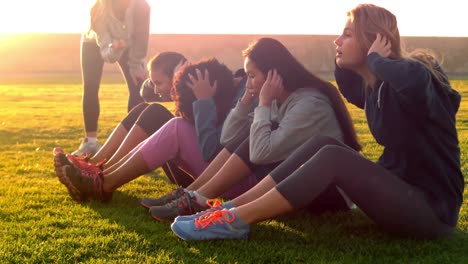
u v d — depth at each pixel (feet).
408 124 9.28
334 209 12.01
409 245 9.96
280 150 10.64
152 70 14.23
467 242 10.37
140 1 19.65
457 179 9.68
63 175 12.74
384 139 9.59
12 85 91.25
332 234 10.85
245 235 10.16
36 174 17.60
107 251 9.80
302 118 10.60
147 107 14.21
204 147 12.29
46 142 26.27
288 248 10.02
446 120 9.30
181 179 14.66
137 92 20.57
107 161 14.88
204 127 12.30
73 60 156.76
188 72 12.65
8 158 21.17
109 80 107.65
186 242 10.14
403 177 9.62
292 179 9.35
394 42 9.50
